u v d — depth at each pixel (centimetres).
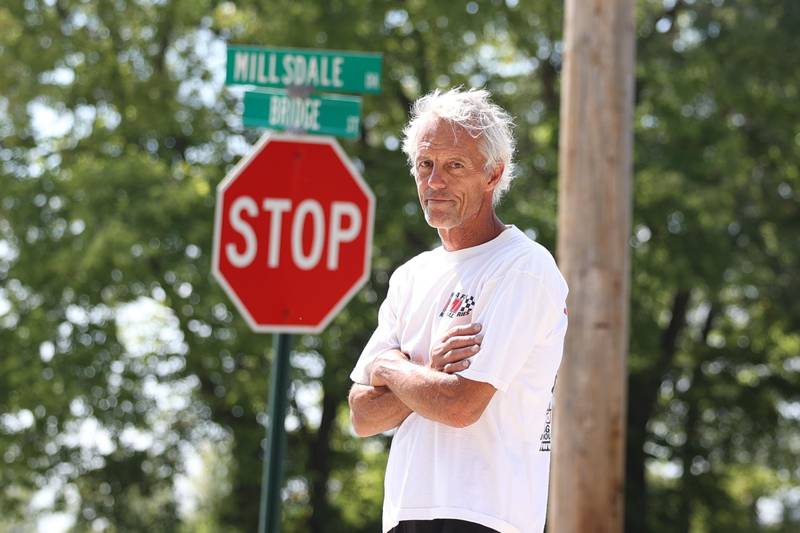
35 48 3428
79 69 3438
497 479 632
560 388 1572
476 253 660
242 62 1139
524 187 3700
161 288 3272
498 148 654
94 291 3291
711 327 4478
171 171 3378
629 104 1572
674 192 3491
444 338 643
